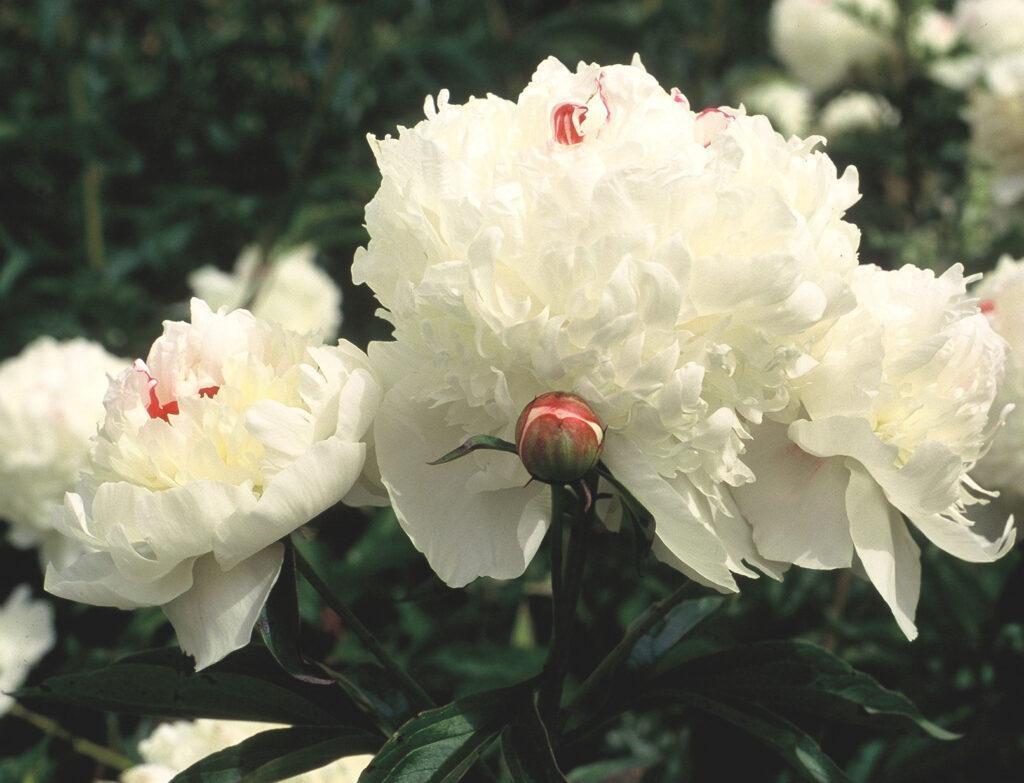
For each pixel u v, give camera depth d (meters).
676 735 1.09
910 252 1.59
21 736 1.20
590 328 0.69
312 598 1.10
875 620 1.17
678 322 0.70
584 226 0.69
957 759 1.04
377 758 0.73
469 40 2.08
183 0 1.92
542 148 0.72
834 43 1.84
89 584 0.72
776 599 1.11
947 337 0.73
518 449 0.70
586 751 0.94
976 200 1.58
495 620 1.16
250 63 1.93
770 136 0.73
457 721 0.75
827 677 0.80
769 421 0.74
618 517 0.75
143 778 0.94
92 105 1.88
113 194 1.97
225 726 0.97
